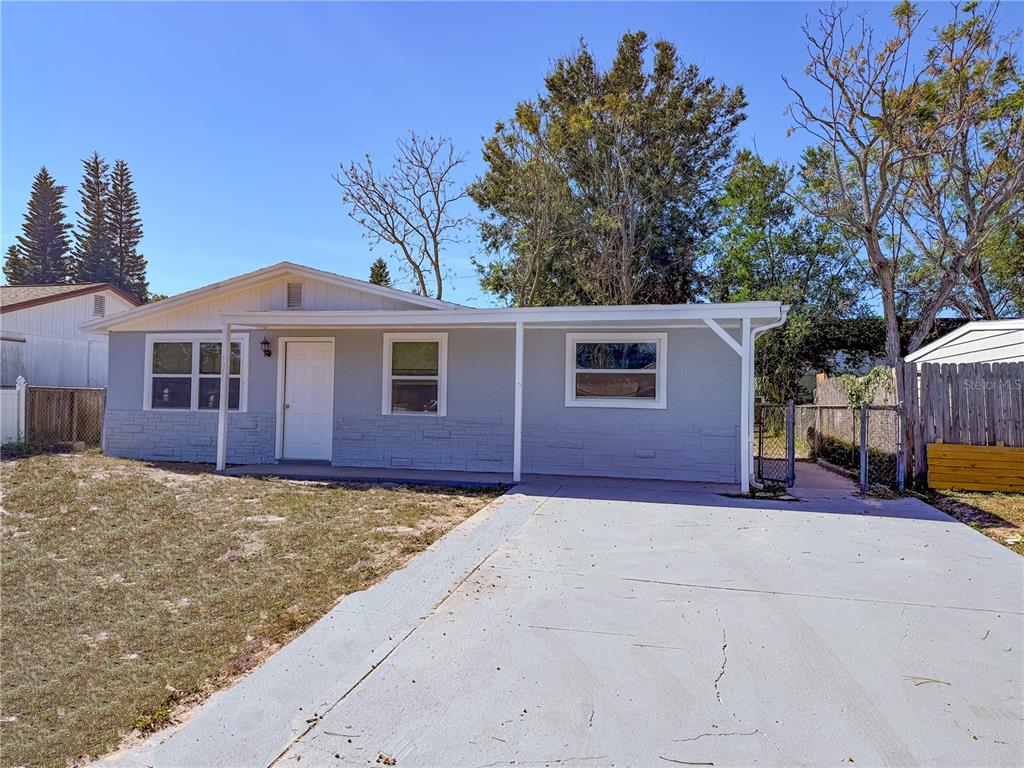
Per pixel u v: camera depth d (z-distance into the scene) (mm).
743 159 21172
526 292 21766
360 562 5254
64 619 4117
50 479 8750
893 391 9648
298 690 3041
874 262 17547
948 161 17578
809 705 2836
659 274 21656
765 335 19297
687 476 9508
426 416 10508
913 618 3889
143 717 2904
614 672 3164
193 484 8727
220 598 4445
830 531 6141
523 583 4562
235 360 11203
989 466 8445
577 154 21922
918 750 2490
